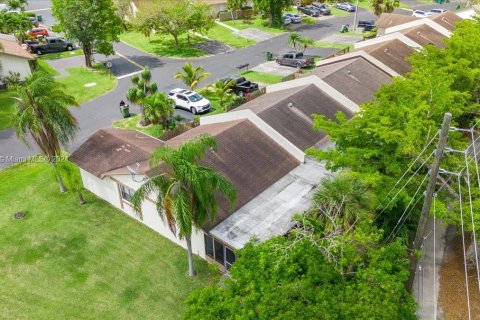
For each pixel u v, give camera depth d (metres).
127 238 24.92
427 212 16.44
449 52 29.20
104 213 27.05
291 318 13.37
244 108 32.38
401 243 18.14
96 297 21.11
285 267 15.27
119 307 20.55
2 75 44.84
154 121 35.12
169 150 18.08
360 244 17.53
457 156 21.19
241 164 25.41
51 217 26.70
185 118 38.88
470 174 20.86
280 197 24.06
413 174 20.30
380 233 18.55
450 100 21.62
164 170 22.66
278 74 48.88
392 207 20.39
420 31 47.72
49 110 24.91
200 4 60.41
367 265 16.45
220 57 55.22
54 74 48.72
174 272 22.48
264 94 37.88
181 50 57.56
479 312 19.36
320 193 20.64
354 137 21.09
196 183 17.69
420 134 19.81
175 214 17.98
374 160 21.09
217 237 21.19
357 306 13.92
